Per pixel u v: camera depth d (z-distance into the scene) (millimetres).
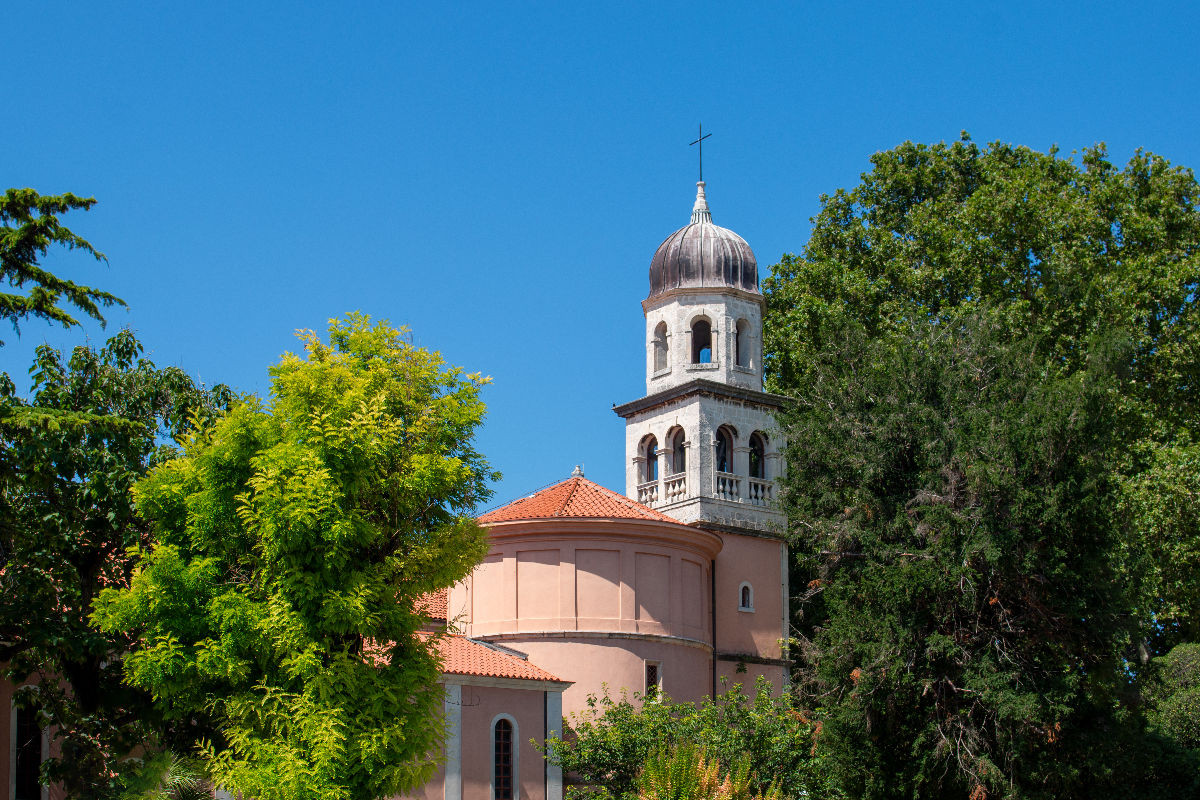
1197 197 54688
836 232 58406
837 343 42688
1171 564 42688
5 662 33656
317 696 24594
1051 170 56125
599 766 37156
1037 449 34531
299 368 25922
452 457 26953
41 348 32438
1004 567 34344
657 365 50062
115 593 25766
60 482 30375
